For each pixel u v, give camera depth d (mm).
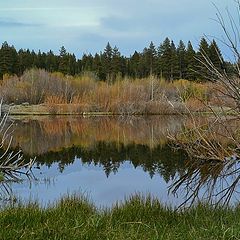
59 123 34875
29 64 91500
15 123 34625
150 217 6426
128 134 25547
